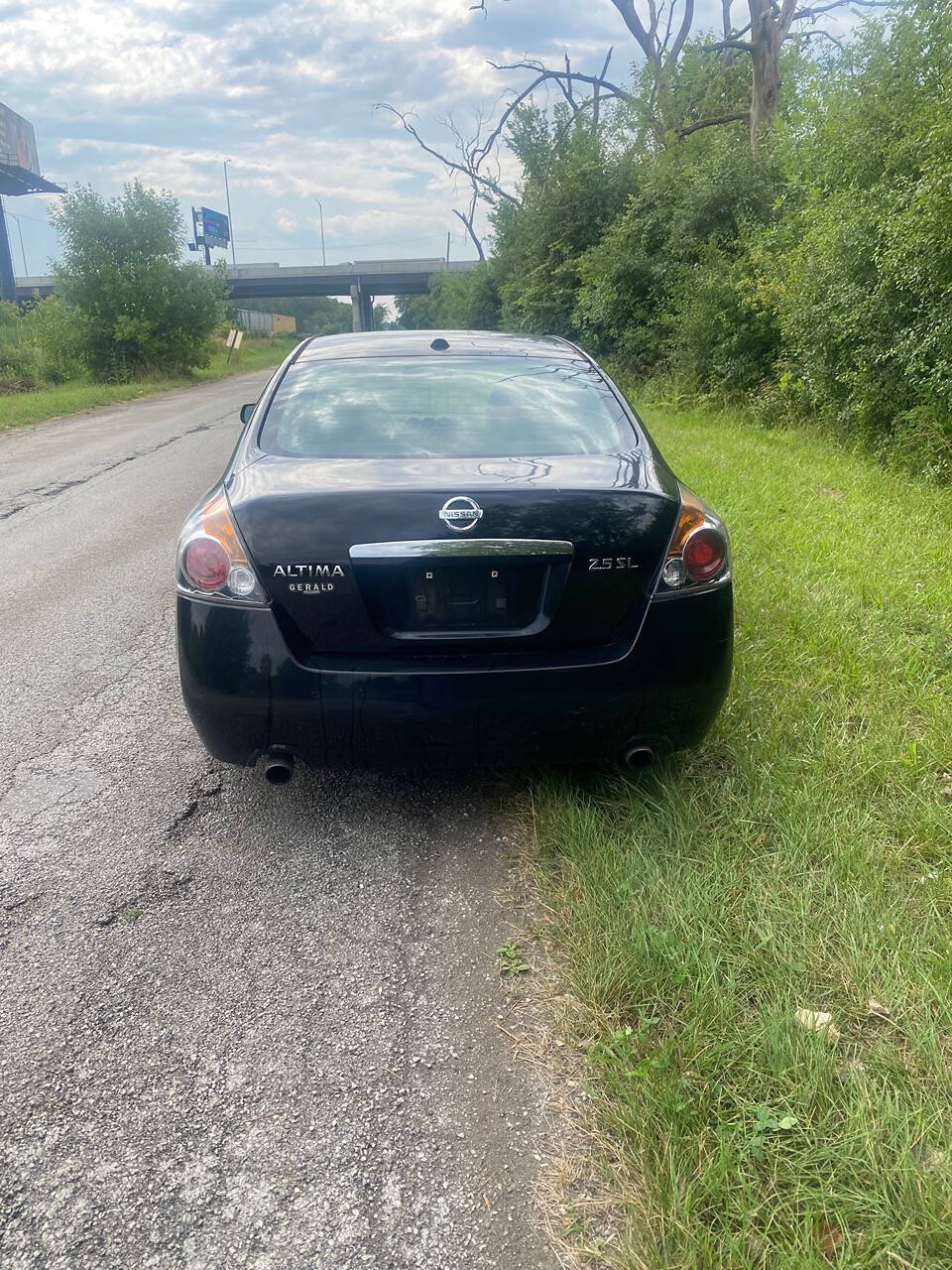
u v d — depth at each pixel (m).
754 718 3.48
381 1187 1.81
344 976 2.40
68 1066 2.14
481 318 31.56
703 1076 1.95
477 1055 2.12
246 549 2.66
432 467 2.85
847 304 8.88
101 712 4.07
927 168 7.47
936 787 3.04
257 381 33.28
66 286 30.05
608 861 2.69
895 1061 1.96
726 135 17.59
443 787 3.34
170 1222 1.75
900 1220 1.64
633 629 2.72
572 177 22.08
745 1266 1.57
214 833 3.10
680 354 14.95
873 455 8.90
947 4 8.66
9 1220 1.76
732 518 6.53
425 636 2.67
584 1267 1.64
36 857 2.97
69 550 7.09
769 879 2.58
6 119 63.00
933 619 4.50
